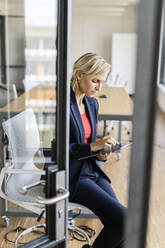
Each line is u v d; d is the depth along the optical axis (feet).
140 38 2.16
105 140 6.13
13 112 4.63
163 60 23.16
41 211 5.15
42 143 4.13
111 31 35.76
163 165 13.14
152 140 2.25
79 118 6.23
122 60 32.32
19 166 4.68
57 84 3.83
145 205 2.33
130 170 2.32
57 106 3.88
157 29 2.13
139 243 2.37
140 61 2.18
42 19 3.92
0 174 5.02
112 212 5.80
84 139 6.34
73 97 6.19
